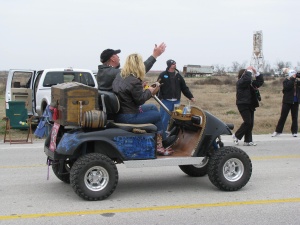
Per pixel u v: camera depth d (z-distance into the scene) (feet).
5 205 20.99
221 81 224.94
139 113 22.80
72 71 48.83
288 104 44.73
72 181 21.13
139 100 22.25
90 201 21.49
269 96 119.14
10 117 43.06
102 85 24.20
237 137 39.32
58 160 22.49
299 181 25.70
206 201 21.57
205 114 22.85
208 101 103.14
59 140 22.13
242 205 20.89
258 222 18.49
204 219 18.90
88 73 49.42
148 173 28.02
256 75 38.22
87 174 21.16
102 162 21.26
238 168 23.27
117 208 20.44
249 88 38.32
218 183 22.91
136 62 22.41
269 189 23.82
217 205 20.89
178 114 24.21
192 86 192.34
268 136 46.14
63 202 21.43
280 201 21.53
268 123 56.34
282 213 19.70
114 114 22.63
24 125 43.32
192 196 22.50
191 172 26.61
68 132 21.66
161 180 26.14
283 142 41.65
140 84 22.33
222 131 23.03
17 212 19.89
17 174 27.91
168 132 24.76
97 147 21.76
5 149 38.11
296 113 45.11
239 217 19.16
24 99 51.75
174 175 27.43
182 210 20.16
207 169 24.98
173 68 37.35
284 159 32.86
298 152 36.06
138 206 20.76
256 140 42.98
